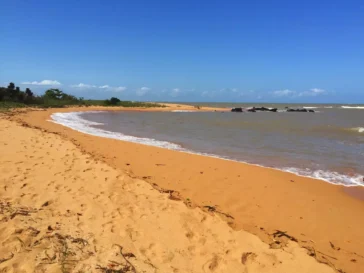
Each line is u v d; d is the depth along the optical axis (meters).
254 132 18.50
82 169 7.28
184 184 6.90
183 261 3.73
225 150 11.98
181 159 9.45
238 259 3.82
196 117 34.47
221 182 7.14
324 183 7.47
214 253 3.94
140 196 5.78
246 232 4.57
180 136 16.17
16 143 9.96
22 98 40.22
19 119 19.91
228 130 19.61
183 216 4.96
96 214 4.83
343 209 5.77
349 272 3.73
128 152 10.24
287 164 9.59
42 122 20.05
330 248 4.31
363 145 13.49
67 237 3.96
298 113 49.66
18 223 4.22
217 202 5.88
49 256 3.49
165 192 6.18
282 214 5.43
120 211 5.02
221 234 4.45
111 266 3.40
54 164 7.56
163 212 5.09
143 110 47.72
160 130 19.20
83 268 3.32
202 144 13.42
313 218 5.30
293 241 4.40
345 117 37.41
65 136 13.15
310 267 3.72
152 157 9.60
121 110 46.28
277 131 19.17
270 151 11.87
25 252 3.54
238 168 8.53
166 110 50.22
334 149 12.48
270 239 4.45
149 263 3.58
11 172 6.62
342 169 9.00
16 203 4.96
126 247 3.89
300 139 15.42
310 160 10.26
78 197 5.49
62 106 43.72
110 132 17.09
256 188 6.79
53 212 4.75
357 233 4.79
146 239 4.16
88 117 29.97
